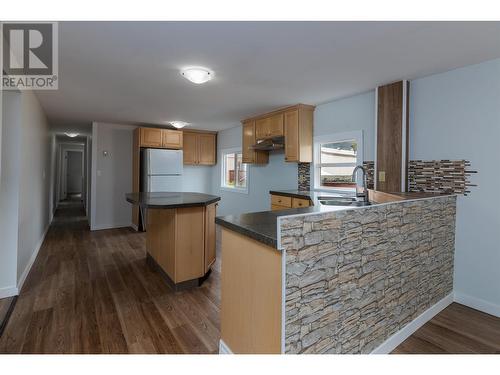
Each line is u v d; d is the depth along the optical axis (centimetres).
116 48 222
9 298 261
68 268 344
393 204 195
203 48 221
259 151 496
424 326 224
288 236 130
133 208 576
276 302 135
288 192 396
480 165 249
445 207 251
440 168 273
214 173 692
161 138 570
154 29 193
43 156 466
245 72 273
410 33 196
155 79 294
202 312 241
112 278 314
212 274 330
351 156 368
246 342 160
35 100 356
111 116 491
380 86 313
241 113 460
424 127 285
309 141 407
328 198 310
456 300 266
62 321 222
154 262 345
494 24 183
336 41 209
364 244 172
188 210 289
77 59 243
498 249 241
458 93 262
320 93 343
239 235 167
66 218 696
